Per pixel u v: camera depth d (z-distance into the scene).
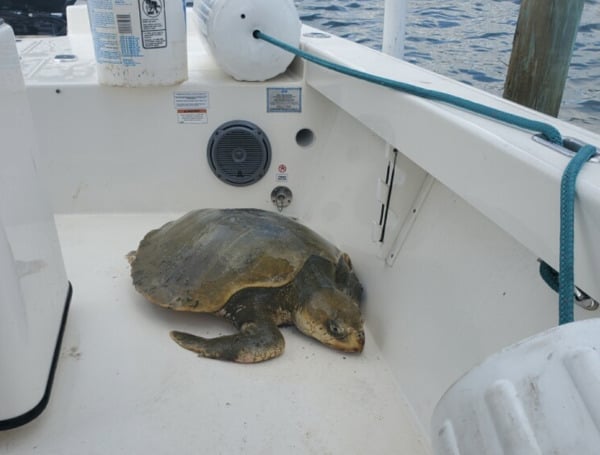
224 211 1.42
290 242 1.29
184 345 1.21
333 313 1.20
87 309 1.34
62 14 3.62
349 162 1.58
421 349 1.08
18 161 0.95
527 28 1.79
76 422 1.02
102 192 1.77
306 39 1.81
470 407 0.50
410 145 1.00
